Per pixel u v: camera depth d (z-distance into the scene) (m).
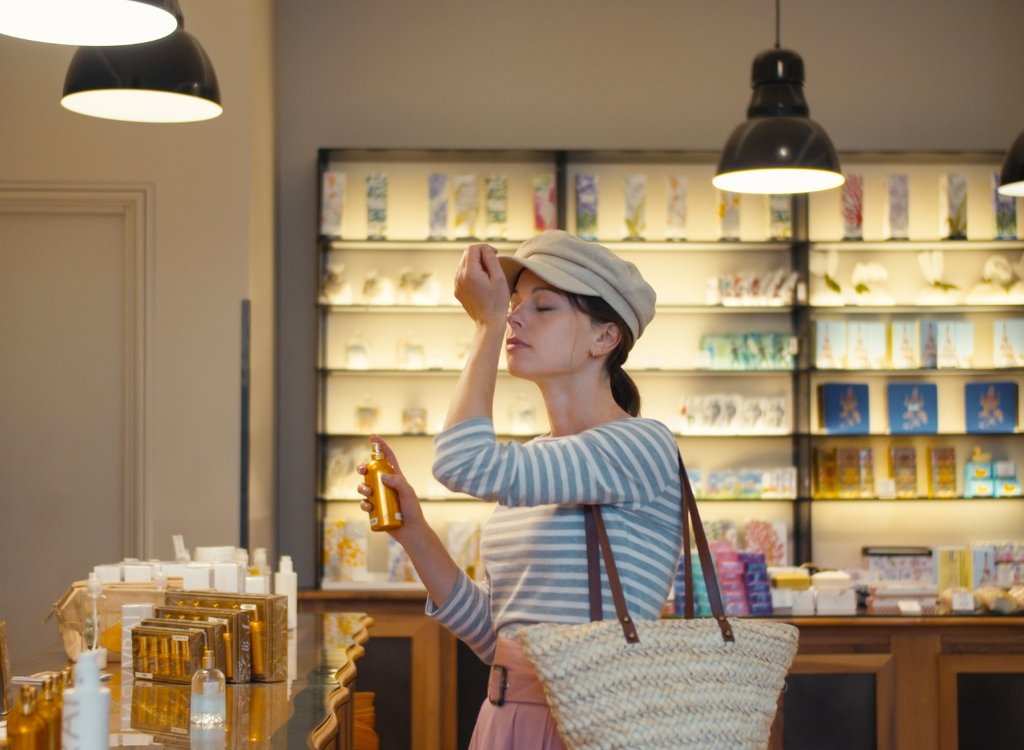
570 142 6.61
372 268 6.50
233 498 5.50
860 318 6.61
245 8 5.58
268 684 2.90
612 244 6.38
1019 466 6.59
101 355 5.61
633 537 1.80
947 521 6.57
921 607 5.48
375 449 2.04
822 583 5.46
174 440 5.52
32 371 5.60
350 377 6.48
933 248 6.54
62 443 5.59
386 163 6.56
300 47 6.58
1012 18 6.73
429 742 5.58
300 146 6.56
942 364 6.33
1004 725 5.31
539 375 1.92
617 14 6.64
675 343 6.54
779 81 4.75
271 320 6.24
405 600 5.67
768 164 4.51
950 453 6.42
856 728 5.29
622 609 1.70
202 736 2.26
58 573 5.56
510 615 1.83
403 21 6.60
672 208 6.33
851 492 6.36
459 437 1.74
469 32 6.61
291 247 6.54
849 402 6.36
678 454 1.86
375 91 6.58
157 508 5.50
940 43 6.71
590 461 1.76
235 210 5.55
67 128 5.55
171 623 2.89
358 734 4.01
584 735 1.63
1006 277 6.46
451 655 5.62
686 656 1.66
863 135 6.68
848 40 6.70
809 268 6.39
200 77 3.67
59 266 5.61
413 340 6.33
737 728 1.66
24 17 2.70
